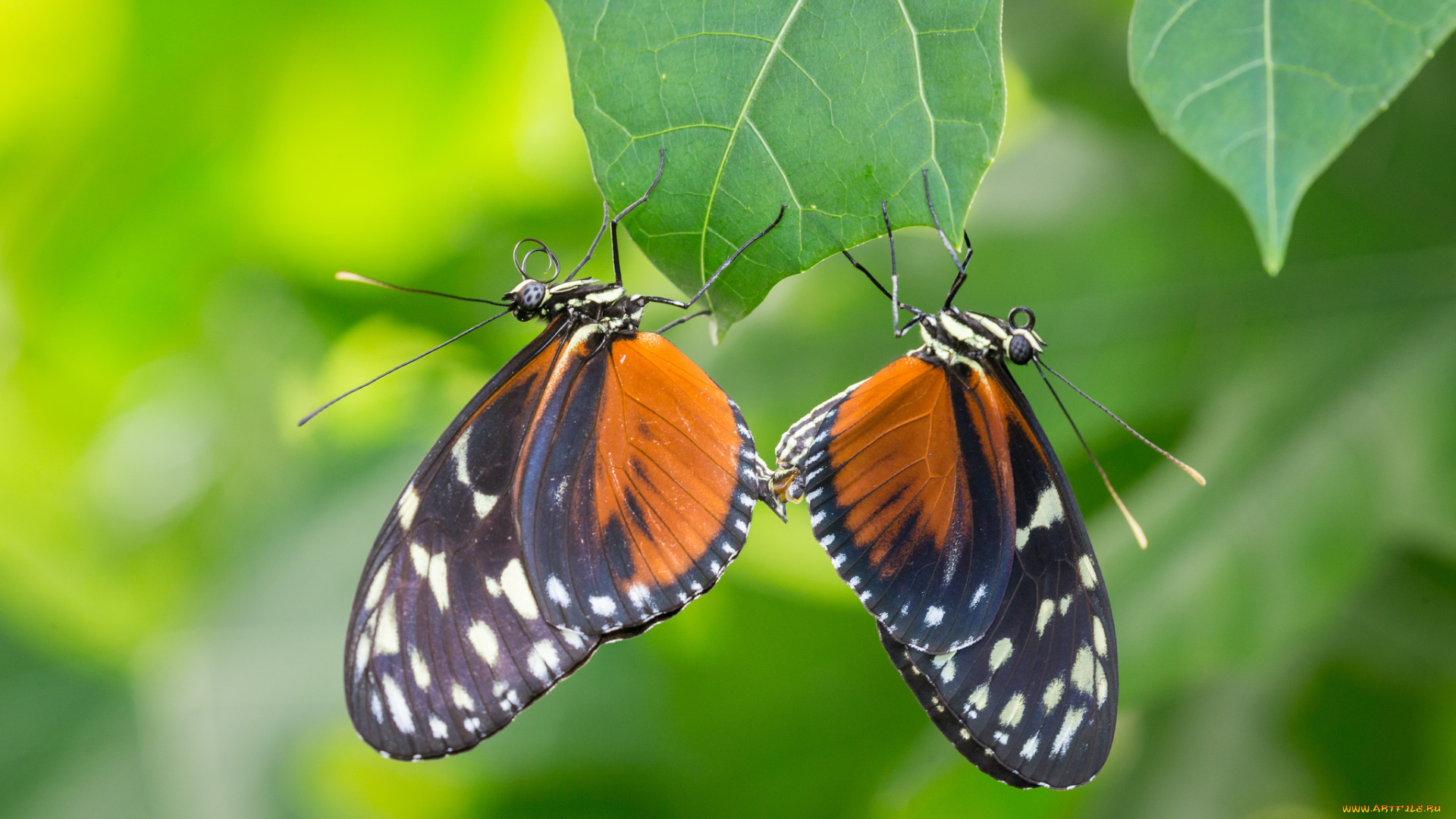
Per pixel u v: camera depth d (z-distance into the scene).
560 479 0.68
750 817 0.73
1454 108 0.70
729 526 0.68
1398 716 0.71
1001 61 0.65
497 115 0.73
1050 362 0.71
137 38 0.72
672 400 0.68
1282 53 0.63
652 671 0.73
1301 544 0.70
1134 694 0.69
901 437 0.68
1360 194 0.71
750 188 0.65
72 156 0.73
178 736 0.73
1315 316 0.71
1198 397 0.71
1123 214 0.71
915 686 0.68
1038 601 0.68
